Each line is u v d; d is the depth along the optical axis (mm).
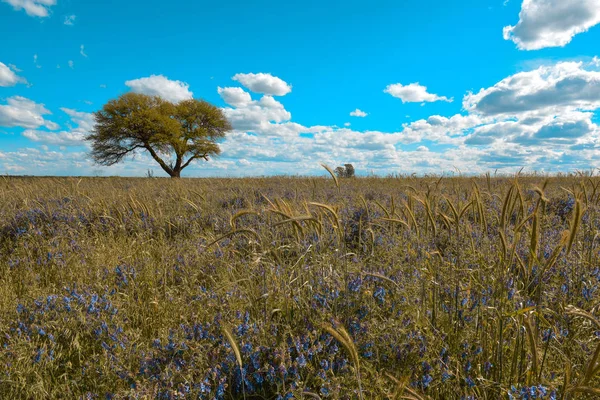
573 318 2406
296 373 2008
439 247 4027
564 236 1695
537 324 1981
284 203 2768
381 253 4043
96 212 6562
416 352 2201
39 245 5086
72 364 2539
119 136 43375
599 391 1291
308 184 11977
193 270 4039
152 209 6699
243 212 2199
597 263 3328
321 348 2189
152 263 4285
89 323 2805
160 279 3910
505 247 2213
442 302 2789
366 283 2994
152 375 2100
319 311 2562
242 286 3385
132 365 2348
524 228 3867
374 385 1961
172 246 5051
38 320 2896
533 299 2875
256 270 3570
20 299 3416
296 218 1987
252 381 2049
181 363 2189
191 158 51469
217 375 2031
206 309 3047
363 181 14125
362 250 4430
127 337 2701
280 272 3334
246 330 2428
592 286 2887
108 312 3029
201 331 2480
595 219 3891
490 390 2016
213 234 5434
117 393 2010
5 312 3115
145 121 42281
